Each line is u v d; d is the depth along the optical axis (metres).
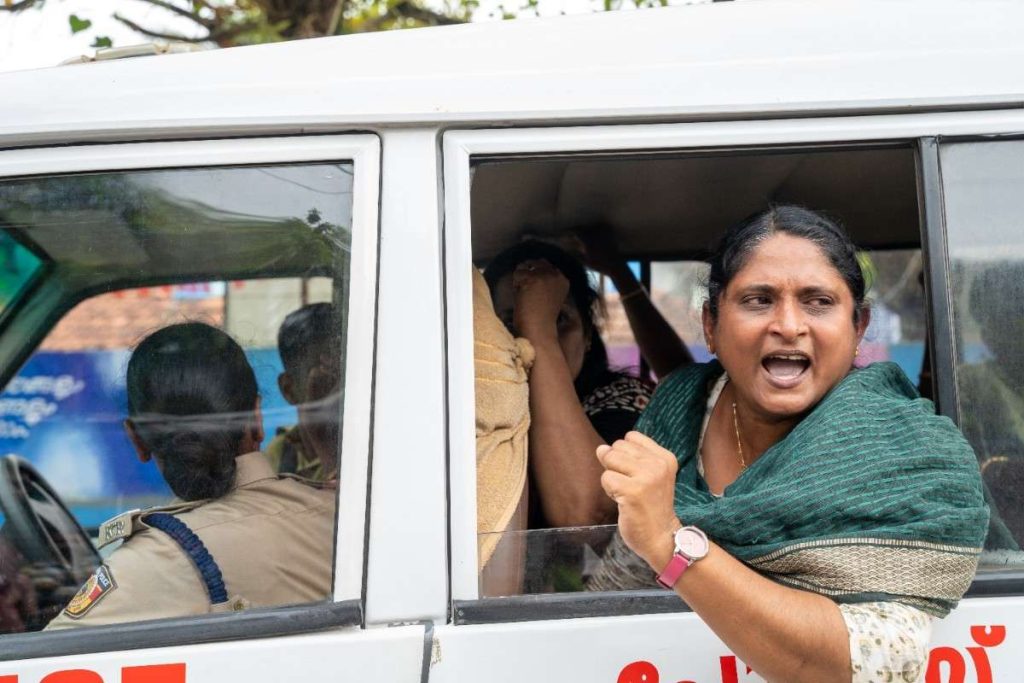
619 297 2.74
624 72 1.63
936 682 1.52
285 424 1.78
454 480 1.55
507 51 1.66
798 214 1.66
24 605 1.94
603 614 1.53
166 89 1.61
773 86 1.63
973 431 1.61
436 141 1.62
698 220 2.36
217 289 1.88
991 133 1.64
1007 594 1.56
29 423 2.05
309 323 1.66
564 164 1.76
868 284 1.99
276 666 1.48
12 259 1.82
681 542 1.37
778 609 1.36
